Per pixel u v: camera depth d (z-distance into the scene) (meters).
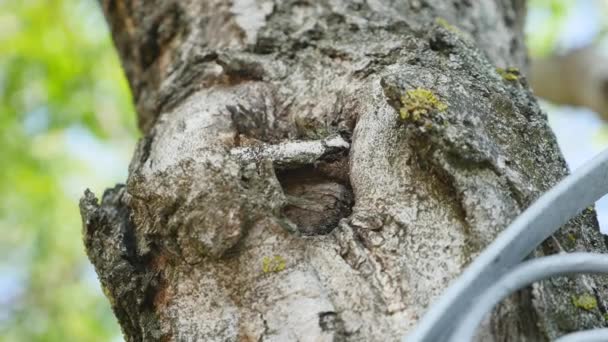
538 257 0.70
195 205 0.75
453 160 0.73
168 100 0.92
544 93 1.89
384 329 0.70
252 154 0.78
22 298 2.58
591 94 1.79
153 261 0.78
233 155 0.78
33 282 2.58
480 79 0.80
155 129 0.89
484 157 0.72
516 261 0.66
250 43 0.92
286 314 0.72
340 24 0.91
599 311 0.71
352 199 0.78
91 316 2.48
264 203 0.75
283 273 0.73
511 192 0.72
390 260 0.72
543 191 0.73
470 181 0.72
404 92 0.75
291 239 0.74
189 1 1.01
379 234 0.73
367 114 0.79
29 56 2.38
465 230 0.71
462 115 0.74
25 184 2.46
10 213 2.52
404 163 0.75
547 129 0.78
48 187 2.48
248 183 0.76
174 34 1.01
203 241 0.74
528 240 0.66
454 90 0.76
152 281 0.77
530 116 0.78
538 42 2.37
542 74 1.86
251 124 0.84
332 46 0.88
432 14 0.97
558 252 0.71
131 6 1.07
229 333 0.73
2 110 2.43
